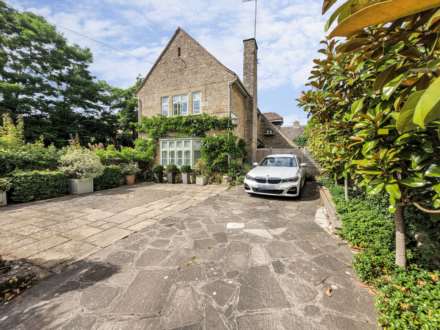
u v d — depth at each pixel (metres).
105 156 8.79
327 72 2.43
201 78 10.41
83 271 2.29
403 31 0.89
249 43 11.83
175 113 11.27
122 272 2.27
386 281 1.79
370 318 1.58
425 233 2.02
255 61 12.29
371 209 3.23
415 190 1.57
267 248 2.79
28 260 2.54
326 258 2.48
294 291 1.91
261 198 5.88
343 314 1.63
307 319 1.59
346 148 2.30
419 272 1.76
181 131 10.75
